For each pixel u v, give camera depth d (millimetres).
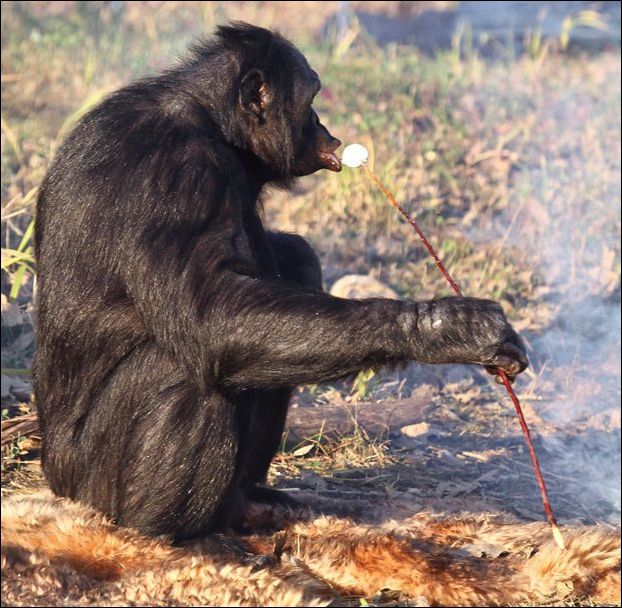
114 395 9102
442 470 12539
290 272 10703
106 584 7965
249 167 9758
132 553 8586
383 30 34031
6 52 26656
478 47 32875
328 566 8609
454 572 8656
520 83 27828
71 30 29406
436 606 8391
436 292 17828
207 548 8961
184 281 8359
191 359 8438
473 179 21984
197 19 31656
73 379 9227
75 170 8938
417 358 8109
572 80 28531
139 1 32750
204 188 8641
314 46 29953
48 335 9180
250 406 9211
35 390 9523
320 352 8094
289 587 7906
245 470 9992
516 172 22594
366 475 12156
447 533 9562
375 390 14789
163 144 8789
